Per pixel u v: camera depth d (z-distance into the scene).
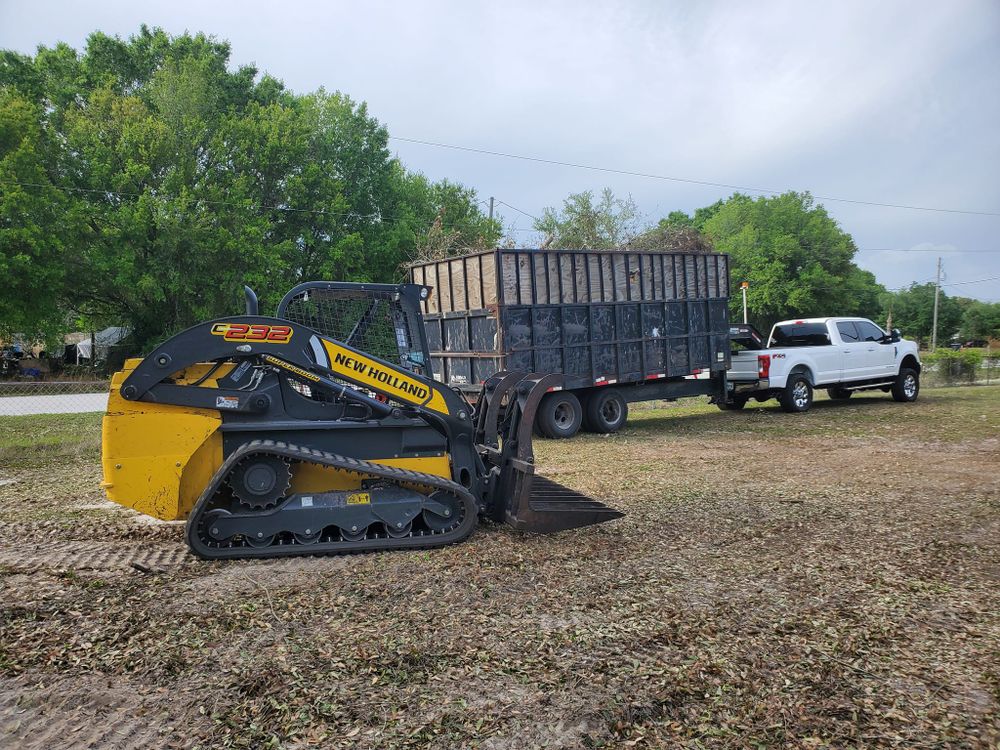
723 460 9.70
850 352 16.45
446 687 3.36
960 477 8.28
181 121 30.28
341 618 4.17
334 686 3.37
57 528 6.33
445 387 5.90
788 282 48.06
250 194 30.08
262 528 5.32
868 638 3.89
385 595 4.55
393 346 6.13
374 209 34.97
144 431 5.27
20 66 32.47
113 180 26.97
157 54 34.91
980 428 12.40
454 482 5.76
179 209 26.58
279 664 3.59
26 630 4.00
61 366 34.25
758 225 50.66
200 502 5.19
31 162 25.72
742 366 15.59
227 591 4.62
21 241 25.38
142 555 5.47
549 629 4.01
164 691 3.34
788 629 4.01
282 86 37.94
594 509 5.98
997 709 3.18
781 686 3.38
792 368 15.55
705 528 6.15
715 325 14.50
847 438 11.65
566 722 3.06
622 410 13.23
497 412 6.26
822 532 6.01
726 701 3.24
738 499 7.25
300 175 31.05
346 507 5.45
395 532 5.57
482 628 4.02
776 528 6.14
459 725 3.04
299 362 5.54
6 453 10.38
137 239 26.98
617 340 12.88
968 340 66.88
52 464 9.95
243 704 3.21
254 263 28.36
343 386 5.65
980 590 4.62
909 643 3.84
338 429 5.68
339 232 32.12
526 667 3.55
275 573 5.00
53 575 4.96
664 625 4.06
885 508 6.82
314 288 5.89
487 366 11.91
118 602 4.43
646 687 3.36
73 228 26.27
